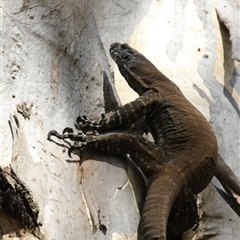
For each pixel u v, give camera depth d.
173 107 13.05
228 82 18.89
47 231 9.35
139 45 18.34
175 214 11.91
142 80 14.03
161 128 12.99
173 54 18.58
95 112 13.21
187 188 11.80
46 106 11.32
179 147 12.34
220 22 20.19
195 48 19.19
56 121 11.51
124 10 19.08
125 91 16.39
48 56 11.95
